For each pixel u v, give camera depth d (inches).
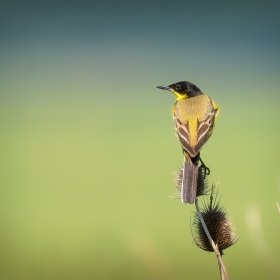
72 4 2153.1
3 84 1520.7
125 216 772.6
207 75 1534.2
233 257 684.1
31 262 709.9
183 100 385.7
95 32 2011.6
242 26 1927.9
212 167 924.6
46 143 1123.3
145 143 1093.1
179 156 1016.2
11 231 777.6
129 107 1343.5
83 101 1393.9
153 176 922.1
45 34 1973.4
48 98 1419.8
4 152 1072.8
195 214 314.5
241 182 832.9
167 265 310.7
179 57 1713.8
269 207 719.1
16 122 1254.9
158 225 735.7
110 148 1079.0
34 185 926.4
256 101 1327.5
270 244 603.5
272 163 928.9
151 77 1553.9
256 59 1660.9
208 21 2005.4
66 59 1742.1
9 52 1812.3
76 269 656.4
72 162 1019.9
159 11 2165.4
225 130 1145.4
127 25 2079.2
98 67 1660.9
